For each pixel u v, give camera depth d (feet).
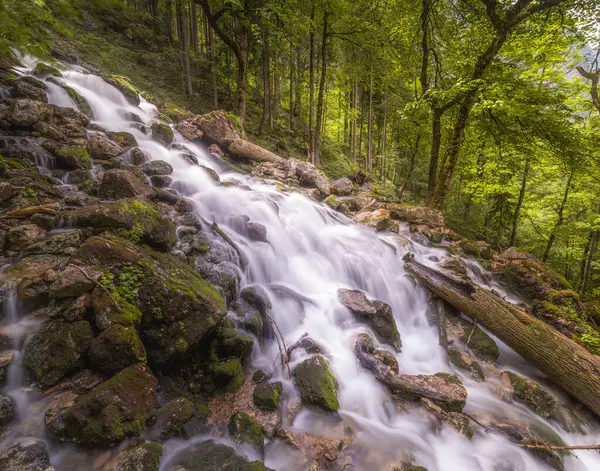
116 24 59.41
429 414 14.34
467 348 20.42
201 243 18.12
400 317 23.11
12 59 31.09
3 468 8.25
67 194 17.88
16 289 11.66
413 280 25.43
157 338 12.21
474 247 34.91
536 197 54.39
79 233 14.37
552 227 50.42
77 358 10.88
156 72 57.11
